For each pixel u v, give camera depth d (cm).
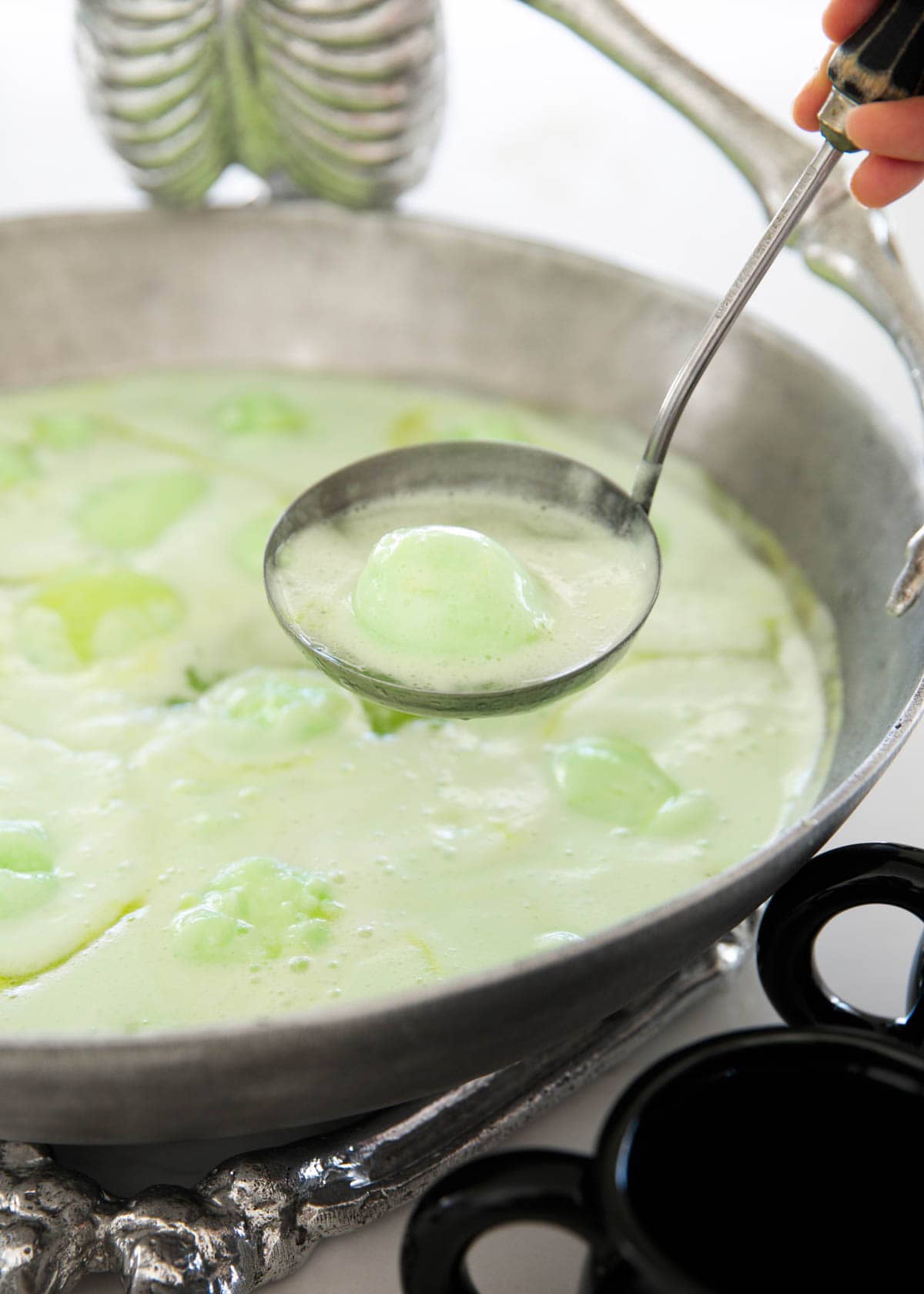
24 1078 50
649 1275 48
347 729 65
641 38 73
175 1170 58
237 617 70
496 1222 49
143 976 58
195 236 81
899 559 66
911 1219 51
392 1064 51
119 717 66
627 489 76
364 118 78
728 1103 51
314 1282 57
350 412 80
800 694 67
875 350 96
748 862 53
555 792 63
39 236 79
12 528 73
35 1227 54
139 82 77
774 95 135
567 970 51
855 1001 63
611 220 118
